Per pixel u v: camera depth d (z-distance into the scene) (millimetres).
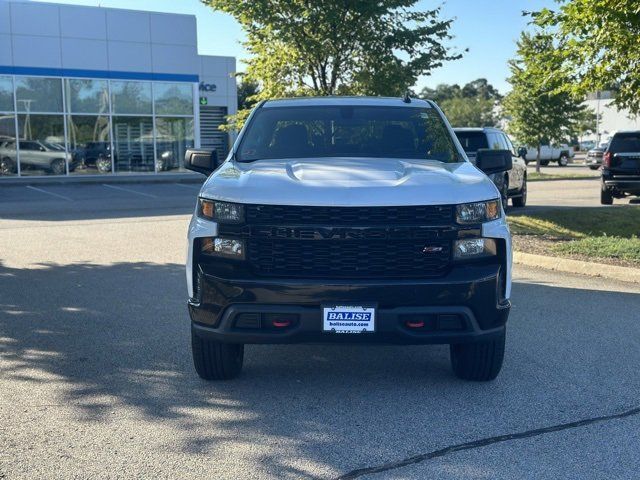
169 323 6898
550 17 10578
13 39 28609
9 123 28969
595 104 71562
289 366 5680
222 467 3842
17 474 3736
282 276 4613
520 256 10305
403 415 4605
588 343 6258
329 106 6340
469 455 4000
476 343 4875
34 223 15078
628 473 3779
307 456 3986
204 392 5051
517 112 35750
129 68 31219
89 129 30719
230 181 4926
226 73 43219
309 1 14211
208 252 4719
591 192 24391
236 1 14359
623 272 9031
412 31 14883
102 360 5770
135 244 12047
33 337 6426
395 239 4566
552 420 4520
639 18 9492
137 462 3895
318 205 4543
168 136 32625
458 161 5672
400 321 4551
